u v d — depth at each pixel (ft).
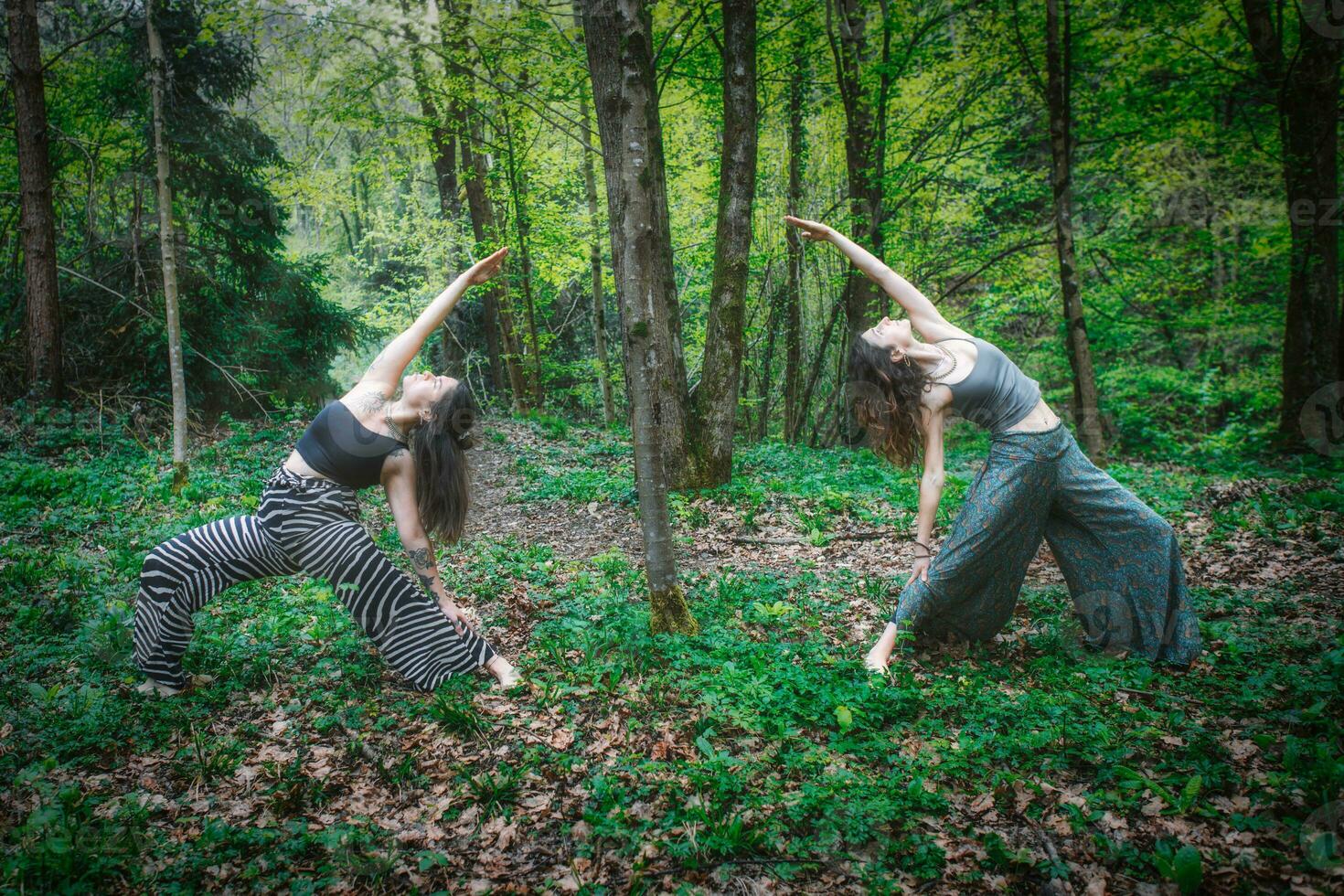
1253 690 10.60
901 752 9.70
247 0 31.09
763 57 38.81
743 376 43.04
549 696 11.14
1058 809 8.54
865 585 16.24
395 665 11.45
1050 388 50.90
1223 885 7.23
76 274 35.19
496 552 19.12
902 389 12.03
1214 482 26.48
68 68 39.40
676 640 12.37
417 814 8.96
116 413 33.14
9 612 14.89
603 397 48.44
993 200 45.52
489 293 55.67
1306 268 36.19
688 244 48.67
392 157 49.98
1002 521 11.63
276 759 10.07
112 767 9.86
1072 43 37.58
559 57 36.83
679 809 8.65
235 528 11.20
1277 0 35.73
